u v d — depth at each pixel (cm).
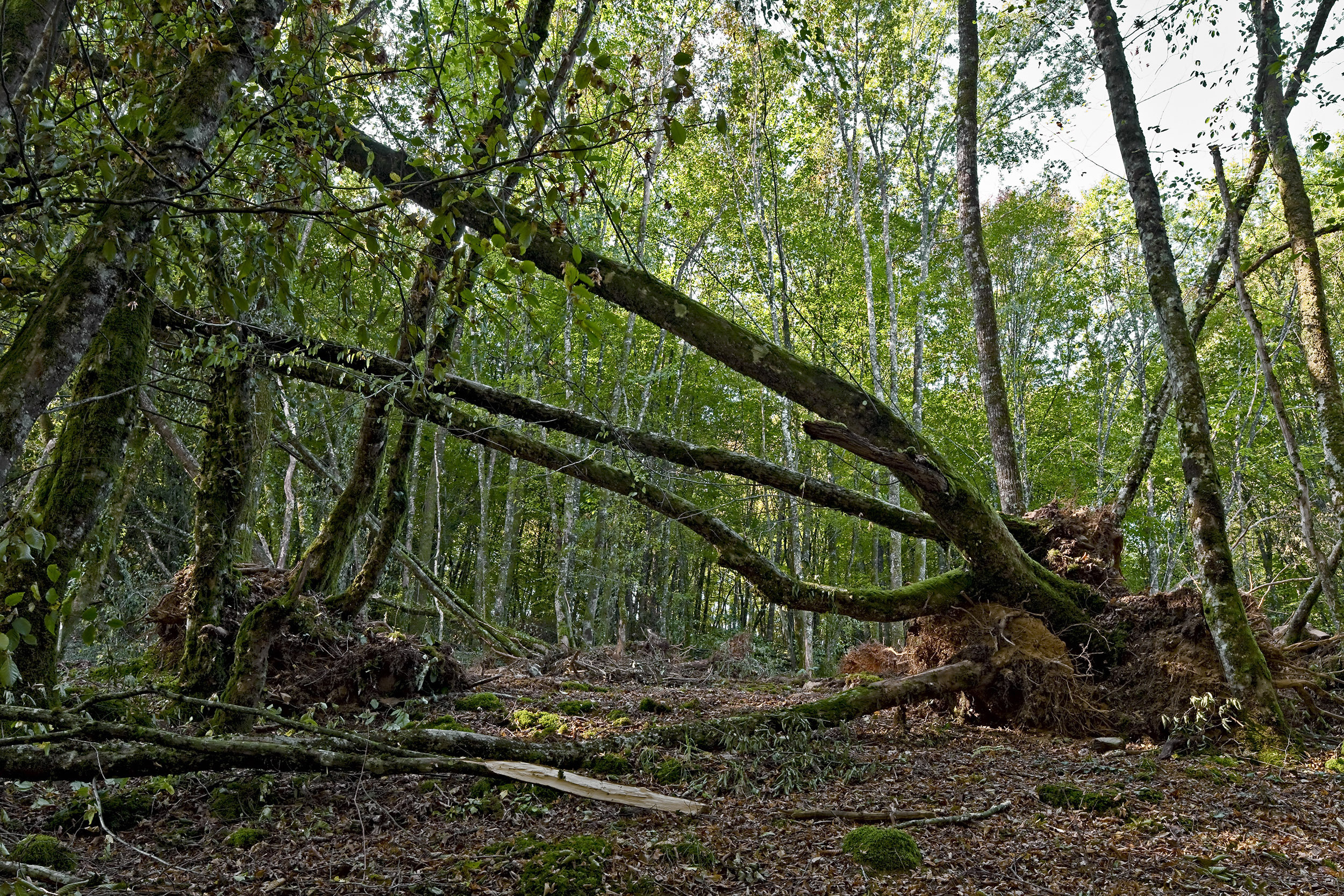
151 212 315
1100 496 1942
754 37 1139
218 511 650
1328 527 1747
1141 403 2012
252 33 357
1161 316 720
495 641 1169
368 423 737
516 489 1991
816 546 2544
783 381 659
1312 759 596
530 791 499
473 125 310
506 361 1208
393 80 368
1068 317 2209
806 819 468
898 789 530
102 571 639
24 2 361
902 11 1756
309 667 729
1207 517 682
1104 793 500
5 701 412
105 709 570
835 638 1866
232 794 483
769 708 808
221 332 566
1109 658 750
